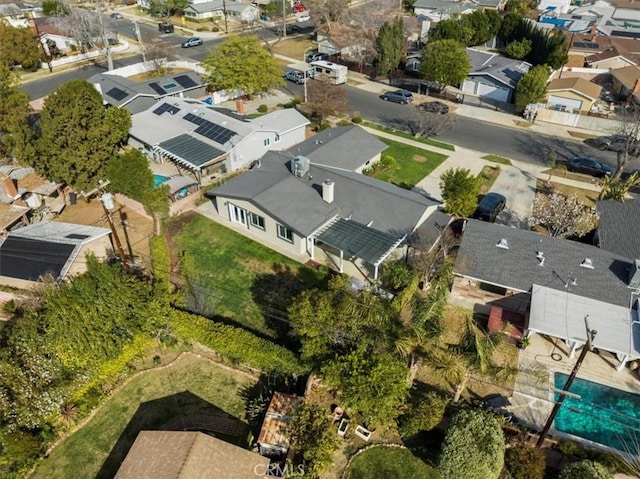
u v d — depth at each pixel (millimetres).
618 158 43906
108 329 24250
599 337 25281
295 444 21078
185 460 19250
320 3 86312
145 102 52812
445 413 23469
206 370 26391
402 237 31703
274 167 39844
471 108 62125
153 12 102500
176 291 29516
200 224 37531
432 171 46594
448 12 93750
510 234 31500
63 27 77375
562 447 21375
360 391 20938
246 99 62438
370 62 75250
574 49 76188
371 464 21734
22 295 29516
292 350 26359
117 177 36344
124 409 24453
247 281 31953
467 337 22281
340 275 28609
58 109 36125
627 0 106688
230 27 94562
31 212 38219
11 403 21781
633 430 23078
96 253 32688
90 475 21688
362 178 38312
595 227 35156
